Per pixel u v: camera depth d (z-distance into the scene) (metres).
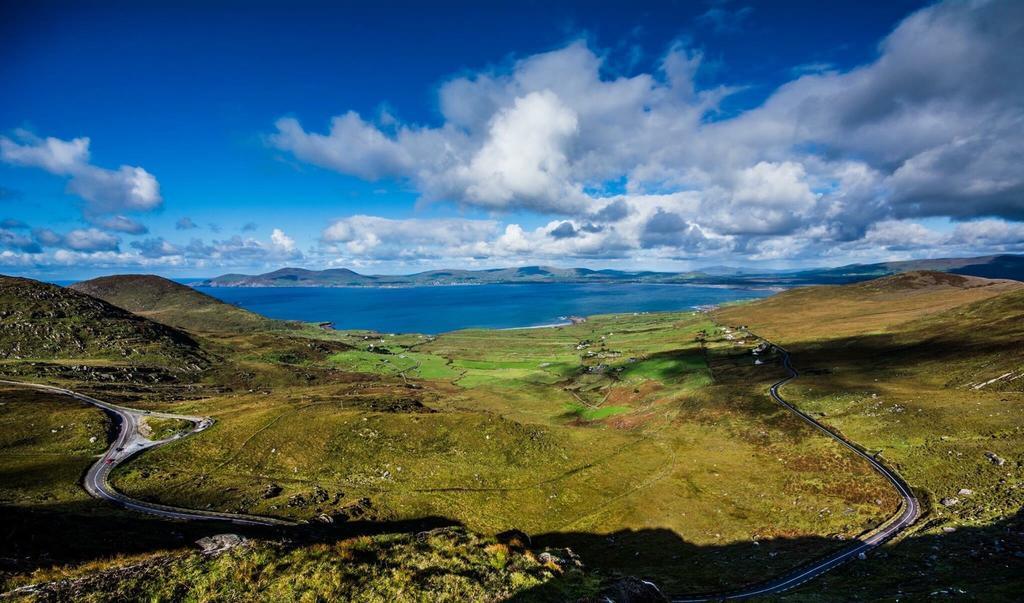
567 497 83.50
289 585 25.47
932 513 59.75
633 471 92.94
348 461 94.56
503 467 94.38
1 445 95.12
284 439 100.88
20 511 46.44
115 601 23.06
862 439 89.69
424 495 81.81
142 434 107.31
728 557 58.75
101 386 159.12
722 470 89.25
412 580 27.25
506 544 34.81
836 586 44.06
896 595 37.41
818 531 62.81
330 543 30.91
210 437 102.12
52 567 27.47
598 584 29.44
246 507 71.31
